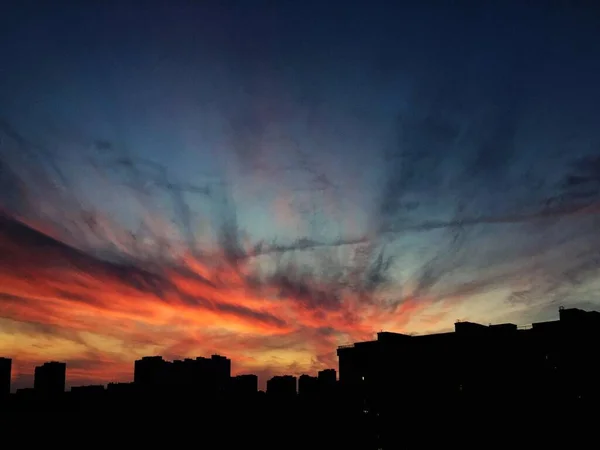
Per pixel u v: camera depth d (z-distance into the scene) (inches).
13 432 2704.2
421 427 2283.5
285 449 2679.6
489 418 2118.6
